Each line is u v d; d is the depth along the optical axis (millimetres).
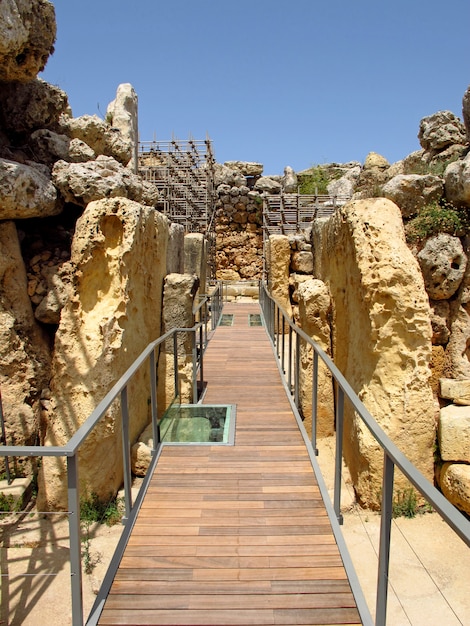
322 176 20562
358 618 2734
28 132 6551
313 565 3125
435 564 3992
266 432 5027
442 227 5879
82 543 4055
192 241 11109
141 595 2895
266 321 10398
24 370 5336
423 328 4762
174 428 5121
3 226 5465
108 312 4816
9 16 5027
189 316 6168
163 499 3832
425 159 8727
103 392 4625
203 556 3201
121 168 6328
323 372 6324
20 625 3178
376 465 4715
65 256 5953
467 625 3389
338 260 6027
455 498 4699
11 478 5035
